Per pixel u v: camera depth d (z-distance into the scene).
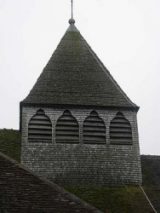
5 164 22.34
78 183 30.91
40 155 31.45
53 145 31.81
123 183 31.25
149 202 29.38
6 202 20.81
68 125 32.47
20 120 33.75
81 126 32.50
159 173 33.75
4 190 21.23
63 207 21.03
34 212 20.61
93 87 33.97
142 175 32.88
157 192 30.66
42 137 31.98
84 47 36.34
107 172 31.45
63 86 33.75
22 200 21.02
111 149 32.12
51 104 32.72
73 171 31.23
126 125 32.91
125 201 29.14
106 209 28.11
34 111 32.53
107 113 33.03
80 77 34.38
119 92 34.03
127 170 31.67
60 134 32.19
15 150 32.56
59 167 31.25
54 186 21.86
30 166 31.09
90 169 31.41
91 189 30.20
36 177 22.08
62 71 34.59
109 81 34.53
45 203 21.06
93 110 32.94
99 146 32.12
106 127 32.69
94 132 32.47
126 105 33.28
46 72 34.47
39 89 33.41
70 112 32.75
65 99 33.06
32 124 32.22
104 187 30.72
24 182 21.72
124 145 32.34
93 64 35.34
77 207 21.11
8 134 34.19
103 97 33.50
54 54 35.62
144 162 34.59
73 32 37.34
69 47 36.16
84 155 31.75
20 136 34.09
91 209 21.16
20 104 32.69
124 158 31.98
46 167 31.17
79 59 35.47
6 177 21.75
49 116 32.50
